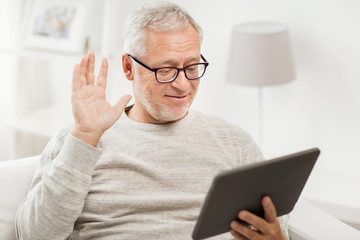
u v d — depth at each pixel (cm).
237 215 132
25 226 151
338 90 265
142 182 160
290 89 276
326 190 251
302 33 266
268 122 287
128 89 312
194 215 159
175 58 154
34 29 300
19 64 320
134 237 154
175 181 161
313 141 278
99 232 157
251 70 251
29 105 334
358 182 260
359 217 233
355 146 268
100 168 161
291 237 171
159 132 165
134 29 159
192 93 162
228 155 170
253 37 248
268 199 131
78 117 146
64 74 333
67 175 145
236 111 294
